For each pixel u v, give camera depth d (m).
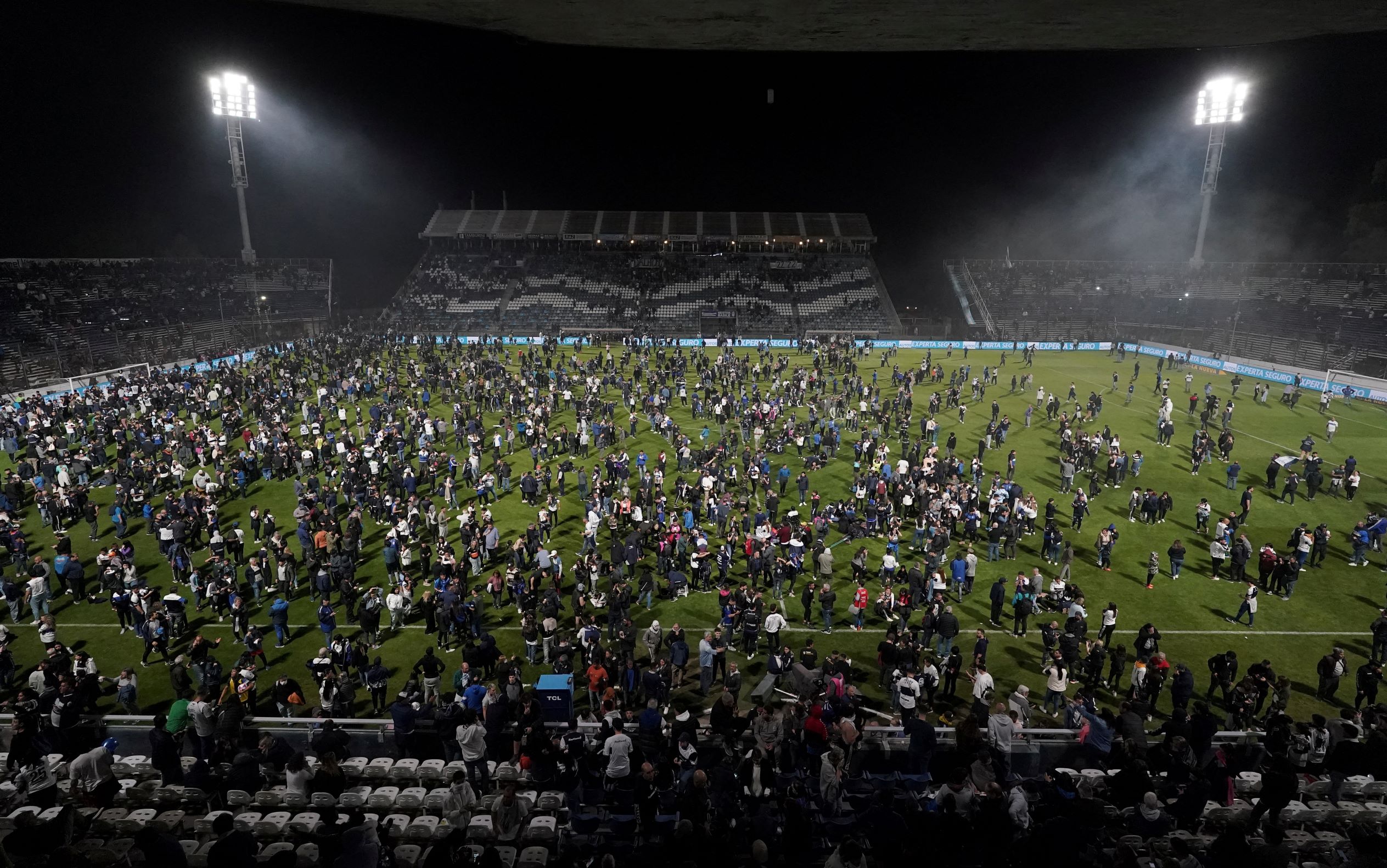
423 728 16.86
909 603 24.00
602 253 95.75
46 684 18.98
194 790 14.59
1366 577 29.16
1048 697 20.97
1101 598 27.59
